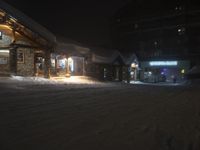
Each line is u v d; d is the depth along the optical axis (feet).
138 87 75.00
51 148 16.40
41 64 90.79
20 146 16.58
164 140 19.02
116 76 133.39
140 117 27.35
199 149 17.13
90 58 115.03
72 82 77.41
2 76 67.62
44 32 82.79
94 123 23.72
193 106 37.09
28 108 29.58
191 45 172.04
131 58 144.15
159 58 184.03
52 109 29.78
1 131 19.70
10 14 73.26
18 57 83.87
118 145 17.49
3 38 79.77
